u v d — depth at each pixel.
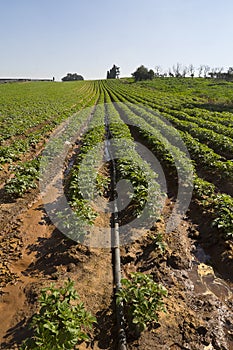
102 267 7.09
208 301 6.28
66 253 7.38
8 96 47.38
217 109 33.16
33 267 7.18
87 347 5.07
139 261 7.48
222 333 5.53
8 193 10.55
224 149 16.41
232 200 9.73
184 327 5.53
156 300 5.55
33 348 4.59
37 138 18.17
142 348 5.09
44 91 60.75
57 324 4.85
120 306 5.69
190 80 84.56
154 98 45.44
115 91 64.50
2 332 5.33
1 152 14.38
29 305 5.86
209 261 7.69
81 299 6.01
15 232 8.54
